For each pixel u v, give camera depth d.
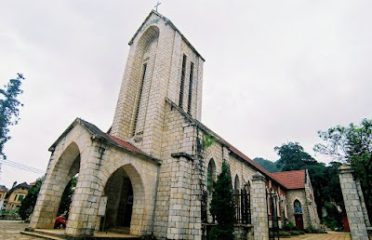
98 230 15.55
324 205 49.19
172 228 12.98
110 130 23.48
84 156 13.36
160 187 16.39
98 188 12.62
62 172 16.22
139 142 18.78
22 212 30.39
